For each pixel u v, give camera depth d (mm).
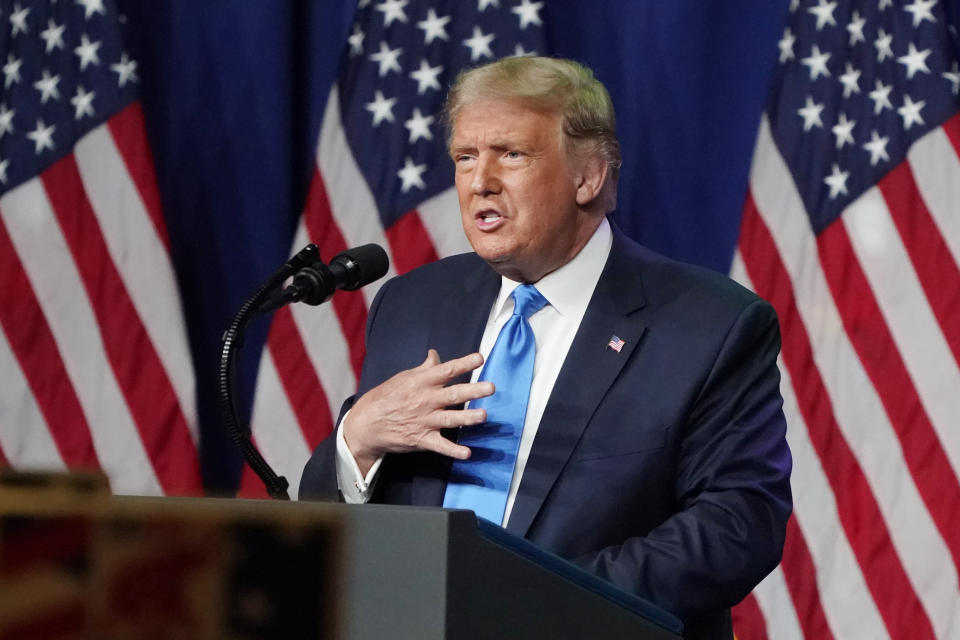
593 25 13547
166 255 13203
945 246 12523
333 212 13320
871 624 12203
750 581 5719
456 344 6824
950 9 13070
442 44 13539
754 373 6262
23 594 2732
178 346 13125
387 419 5961
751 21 13242
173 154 13664
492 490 6121
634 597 3947
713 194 13094
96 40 13477
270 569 3025
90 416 12977
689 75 13273
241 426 5355
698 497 5977
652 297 6527
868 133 12867
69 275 13125
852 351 12531
